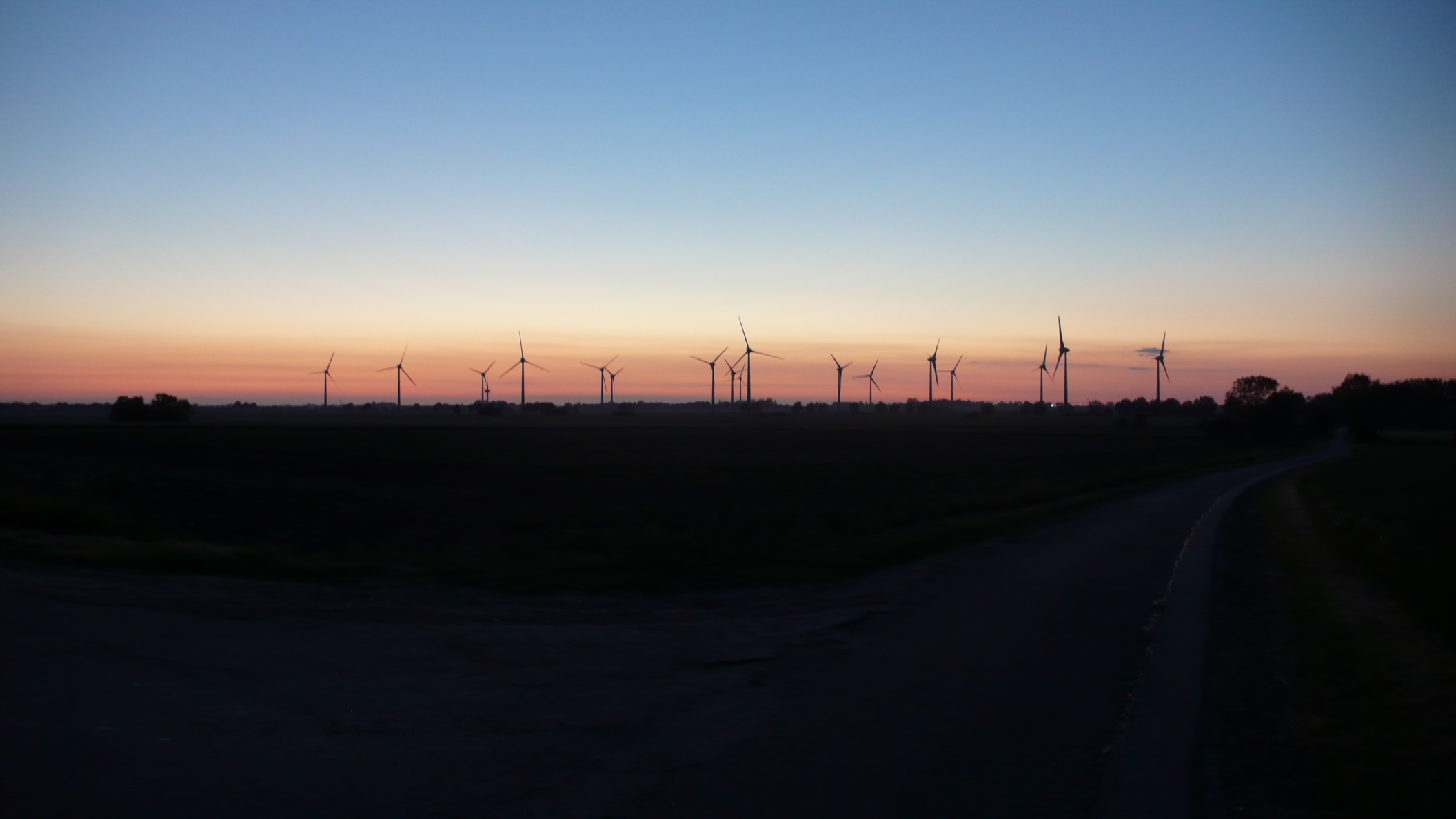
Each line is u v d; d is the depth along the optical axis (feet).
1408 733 21.52
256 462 172.55
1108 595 42.09
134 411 440.86
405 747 20.17
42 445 202.08
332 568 43.50
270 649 28.14
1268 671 27.84
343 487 126.82
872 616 36.65
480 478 146.72
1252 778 18.85
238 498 108.06
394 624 32.40
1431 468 173.06
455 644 29.94
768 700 24.30
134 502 98.53
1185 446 306.76
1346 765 19.54
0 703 22.07
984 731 21.81
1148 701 24.43
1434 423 445.37
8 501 57.21
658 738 21.09
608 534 66.28
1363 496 103.60
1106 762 19.71
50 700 22.36
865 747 20.56
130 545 46.21
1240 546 62.23
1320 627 34.04
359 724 21.68
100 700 22.52
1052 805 17.35
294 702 23.17
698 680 26.32
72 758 18.81
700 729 21.77
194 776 18.13
